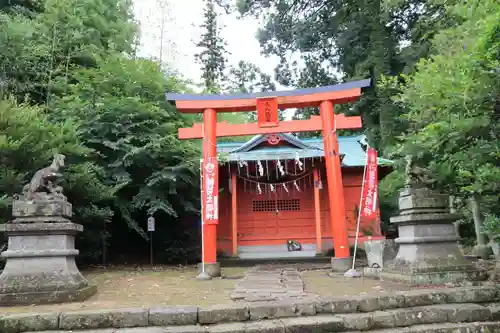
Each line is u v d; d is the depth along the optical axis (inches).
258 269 471.5
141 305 243.9
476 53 228.2
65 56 620.4
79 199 476.1
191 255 634.8
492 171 250.8
